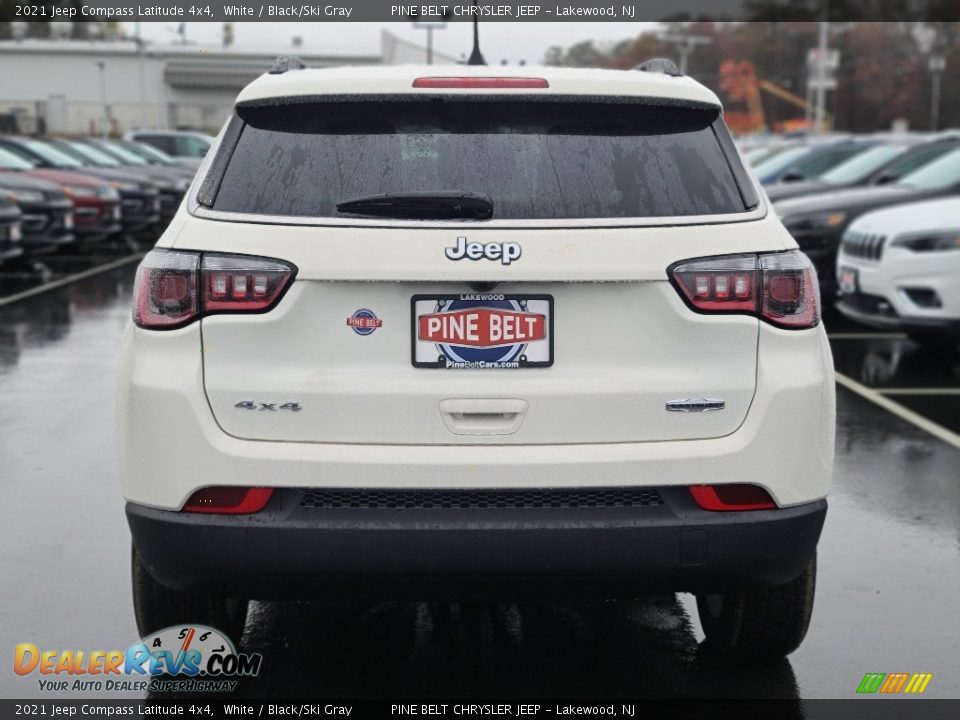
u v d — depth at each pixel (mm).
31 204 15047
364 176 3141
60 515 5297
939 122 100062
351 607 4246
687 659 3828
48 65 53656
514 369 3062
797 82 105562
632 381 3070
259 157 3199
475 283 3041
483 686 3629
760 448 3090
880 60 101625
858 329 11008
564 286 3059
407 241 3012
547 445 3062
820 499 3211
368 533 2998
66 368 8867
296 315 3043
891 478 5930
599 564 3047
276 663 3787
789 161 18578
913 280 8820
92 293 13258
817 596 4371
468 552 3010
